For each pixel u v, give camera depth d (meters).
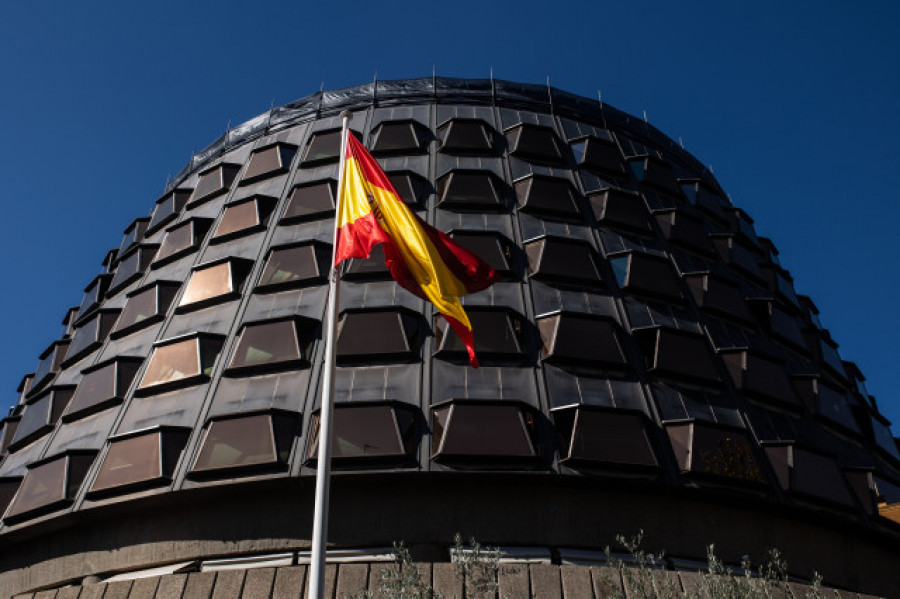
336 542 24.59
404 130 40.91
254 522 25.16
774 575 19.81
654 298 34.06
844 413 34.00
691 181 45.12
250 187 40.22
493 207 36.50
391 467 25.28
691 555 25.77
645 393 29.27
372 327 29.50
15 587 27.50
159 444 26.84
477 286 19.31
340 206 18.88
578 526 25.42
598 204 38.38
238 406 27.89
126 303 35.66
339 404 26.61
